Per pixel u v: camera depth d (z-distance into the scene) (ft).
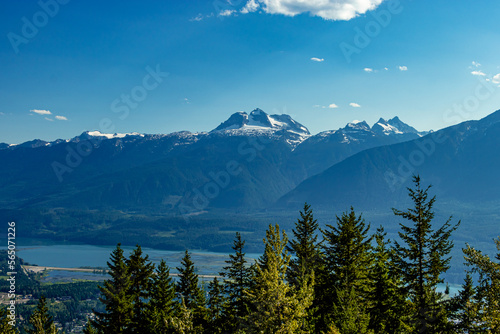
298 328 95.96
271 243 99.04
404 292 134.51
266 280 94.53
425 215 131.85
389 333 138.31
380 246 158.71
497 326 91.91
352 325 116.26
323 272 158.30
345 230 157.17
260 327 93.04
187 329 135.23
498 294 92.32
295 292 97.76
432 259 129.49
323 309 145.07
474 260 96.32
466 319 118.62
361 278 149.59
